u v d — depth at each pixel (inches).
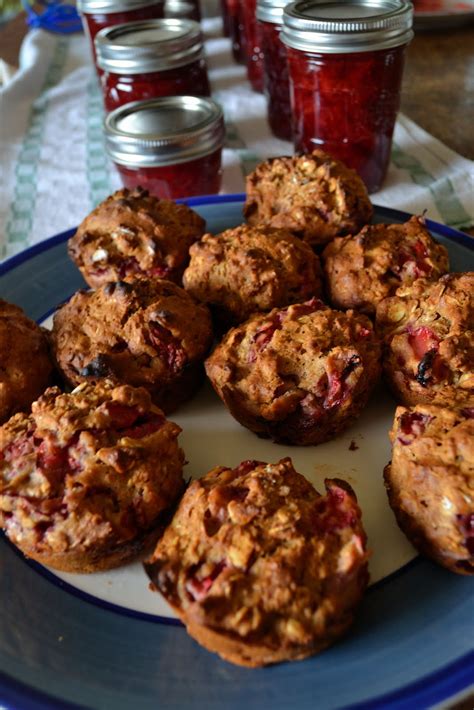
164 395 12.6
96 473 10.4
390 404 12.5
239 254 13.4
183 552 9.6
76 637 9.7
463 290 12.1
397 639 9.3
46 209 19.1
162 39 19.1
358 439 12.1
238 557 9.2
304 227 14.4
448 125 21.0
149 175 17.2
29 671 9.2
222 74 26.8
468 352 11.6
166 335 12.5
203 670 9.2
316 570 9.2
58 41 31.4
